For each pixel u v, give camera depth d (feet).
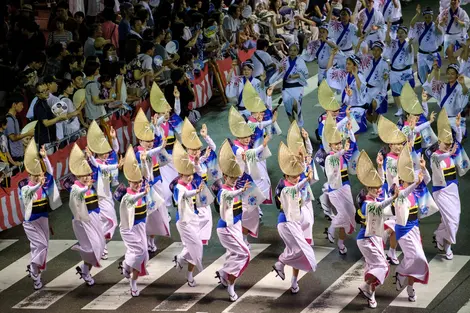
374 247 45.32
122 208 47.34
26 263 53.62
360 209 45.57
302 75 68.54
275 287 48.57
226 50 82.43
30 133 57.62
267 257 52.21
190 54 76.13
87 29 75.66
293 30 92.12
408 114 57.57
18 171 60.29
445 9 82.69
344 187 51.39
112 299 48.39
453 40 82.07
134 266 47.55
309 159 48.37
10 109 58.29
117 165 52.26
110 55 69.82
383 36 82.48
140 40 72.38
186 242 48.26
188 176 48.01
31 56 67.15
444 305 45.57
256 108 56.39
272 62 72.08
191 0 85.40
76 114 61.26
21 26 74.95
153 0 86.28
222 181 53.67
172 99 67.10
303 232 48.62
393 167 51.88
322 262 51.19
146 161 51.80
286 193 46.70
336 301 46.62
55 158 61.46
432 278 48.62
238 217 47.29
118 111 66.74
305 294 47.60
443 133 50.19
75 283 50.67
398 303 46.11
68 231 57.57
